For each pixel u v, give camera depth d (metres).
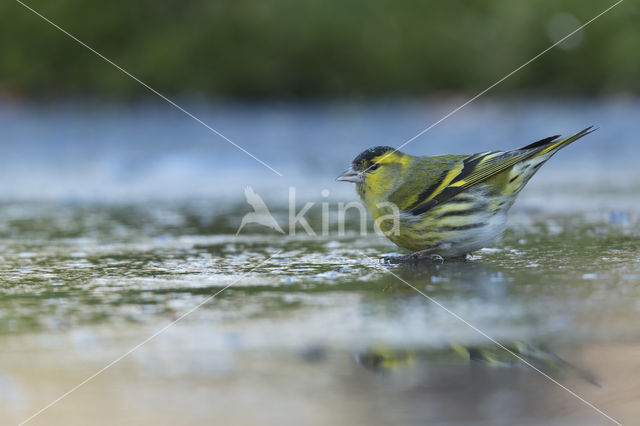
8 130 27.77
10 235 12.16
